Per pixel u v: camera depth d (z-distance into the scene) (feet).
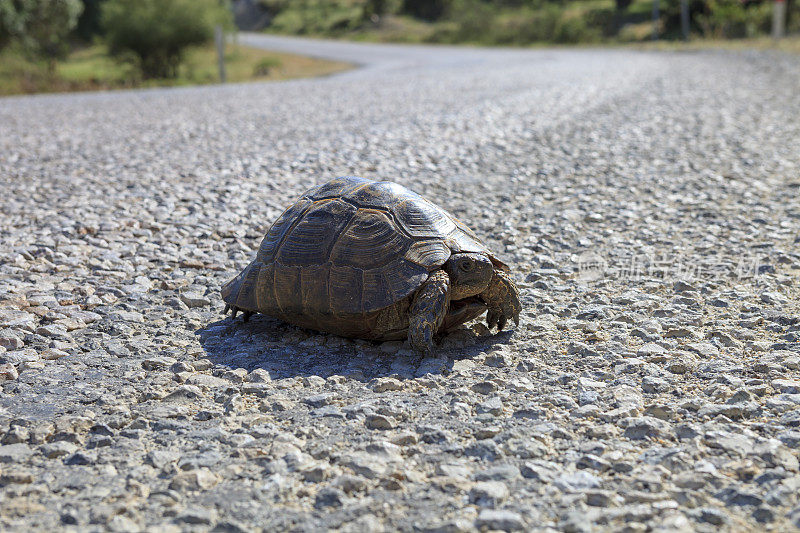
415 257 1.90
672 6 25.46
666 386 1.70
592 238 2.99
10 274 2.54
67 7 15.66
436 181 4.01
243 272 2.15
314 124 6.22
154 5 16.65
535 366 1.84
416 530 1.24
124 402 1.69
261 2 47.50
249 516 1.28
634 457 1.43
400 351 1.95
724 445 1.45
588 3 36.11
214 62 20.57
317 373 1.84
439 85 9.66
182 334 2.09
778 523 1.24
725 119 5.94
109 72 18.30
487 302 2.02
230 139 5.49
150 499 1.33
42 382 1.79
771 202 3.40
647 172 4.17
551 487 1.35
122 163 4.58
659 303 2.25
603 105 7.09
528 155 4.76
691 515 1.26
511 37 28.35
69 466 1.44
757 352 1.89
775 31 15.81
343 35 35.94
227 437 1.52
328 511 1.29
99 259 2.72
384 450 1.47
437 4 38.09
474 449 1.47
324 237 1.98
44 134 5.85
